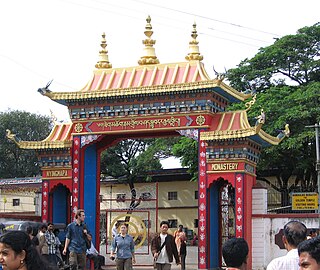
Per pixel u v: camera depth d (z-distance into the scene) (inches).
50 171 1296.8
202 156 1192.2
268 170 1971.0
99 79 1289.4
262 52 1937.7
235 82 1961.1
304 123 1716.3
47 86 1254.9
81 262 888.9
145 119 1227.9
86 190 1280.8
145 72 1258.6
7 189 2226.9
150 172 2410.2
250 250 1173.1
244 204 1165.1
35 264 296.8
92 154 1301.7
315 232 834.8
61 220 1314.0
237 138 1159.6
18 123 2876.5
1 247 295.6
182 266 1208.2
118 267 888.9
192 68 1234.0
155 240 876.0
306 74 1921.8
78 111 1275.8
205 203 1182.3
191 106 1195.9
